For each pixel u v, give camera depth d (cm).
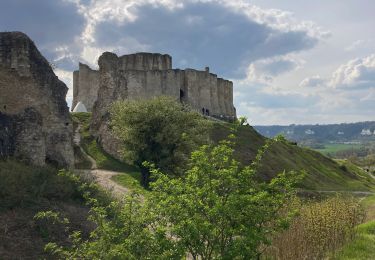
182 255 882
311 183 5809
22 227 1486
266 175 5162
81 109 6744
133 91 6800
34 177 1900
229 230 912
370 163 13250
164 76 7225
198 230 884
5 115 2244
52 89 2498
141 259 875
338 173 7512
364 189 6688
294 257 1257
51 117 2473
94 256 916
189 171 988
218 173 963
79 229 1577
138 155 3678
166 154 3697
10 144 2206
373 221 2002
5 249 1326
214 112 8550
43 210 1648
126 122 3791
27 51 2369
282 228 1005
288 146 7238
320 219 1462
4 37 2339
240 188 974
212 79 8625
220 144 1075
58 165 2473
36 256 1334
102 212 971
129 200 959
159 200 944
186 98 7794
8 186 1706
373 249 1551
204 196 938
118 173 3700
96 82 7350
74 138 4556
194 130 3941
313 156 7812
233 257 889
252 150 5628
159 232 893
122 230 916
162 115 3769
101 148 4447
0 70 2283
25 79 2347
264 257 1266
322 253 1381
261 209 949
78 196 1942
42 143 2322
